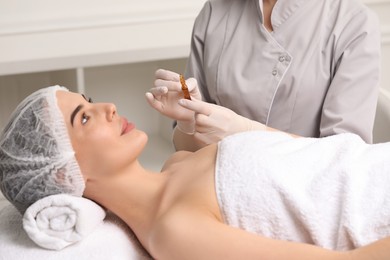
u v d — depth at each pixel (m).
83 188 1.56
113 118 1.57
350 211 1.41
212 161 1.58
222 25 2.06
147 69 2.94
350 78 1.85
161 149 2.88
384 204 1.43
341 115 1.84
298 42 1.93
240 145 1.56
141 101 3.00
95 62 2.44
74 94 1.60
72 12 2.82
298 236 1.46
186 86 1.72
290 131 1.99
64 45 2.55
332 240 1.43
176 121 2.07
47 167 1.50
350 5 1.94
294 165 1.51
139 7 2.89
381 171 1.49
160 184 1.58
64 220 1.41
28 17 2.79
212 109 1.75
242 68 1.99
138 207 1.54
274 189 1.45
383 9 2.98
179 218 1.40
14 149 1.51
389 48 3.05
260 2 1.95
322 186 1.46
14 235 1.48
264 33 1.96
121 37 2.63
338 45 1.89
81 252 1.42
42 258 1.40
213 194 1.48
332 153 1.57
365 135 1.86
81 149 1.54
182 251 1.37
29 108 1.53
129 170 1.58
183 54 2.51
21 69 2.38
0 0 2.73
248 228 1.46
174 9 2.90
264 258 1.31
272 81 1.94
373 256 1.26
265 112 1.97
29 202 1.54
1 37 2.68
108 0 2.85
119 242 1.48
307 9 1.94
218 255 1.33
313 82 1.91
